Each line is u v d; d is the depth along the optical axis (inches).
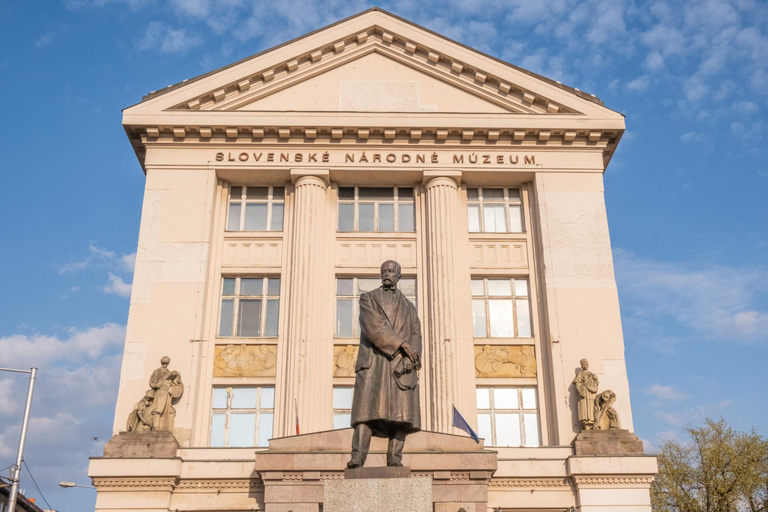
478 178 1133.7
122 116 1098.7
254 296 1085.1
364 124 1111.0
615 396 989.2
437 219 1093.1
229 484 927.7
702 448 1547.7
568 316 1043.3
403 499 379.2
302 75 1159.0
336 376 1035.9
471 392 1029.2
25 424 983.6
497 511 931.3
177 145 1115.9
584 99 1131.3
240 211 1132.5
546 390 1037.8
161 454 920.3
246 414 1020.5
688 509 1494.8
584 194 1107.9
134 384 987.3
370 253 1104.2
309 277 1051.3
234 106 1133.7
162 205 1082.7
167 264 1052.5
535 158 1127.0
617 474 934.4
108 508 906.7
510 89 1147.3
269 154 1115.9
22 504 1343.5
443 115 1119.6
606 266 1069.8
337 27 1168.8
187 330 1019.3
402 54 1175.0
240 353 1042.1
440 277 1060.5
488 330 1080.8
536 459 948.6
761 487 1499.8
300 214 1090.7
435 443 892.0
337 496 383.6
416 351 425.1
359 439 414.9
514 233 1123.3
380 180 1135.0
